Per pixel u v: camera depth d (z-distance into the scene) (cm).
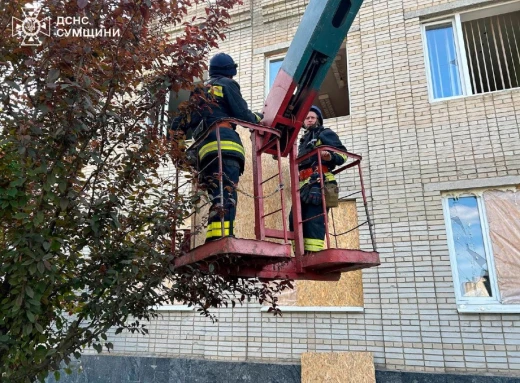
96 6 244
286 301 633
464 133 622
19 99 248
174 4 298
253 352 626
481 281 568
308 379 571
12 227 241
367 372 554
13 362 222
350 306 606
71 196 234
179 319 682
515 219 573
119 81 266
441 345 546
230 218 301
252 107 768
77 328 262
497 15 688
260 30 816
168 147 309
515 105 608
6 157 237
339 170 397
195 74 289
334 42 321
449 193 612
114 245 279
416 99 662
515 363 514
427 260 585
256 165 325
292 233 337
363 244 624
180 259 291
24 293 213
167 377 651
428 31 711
